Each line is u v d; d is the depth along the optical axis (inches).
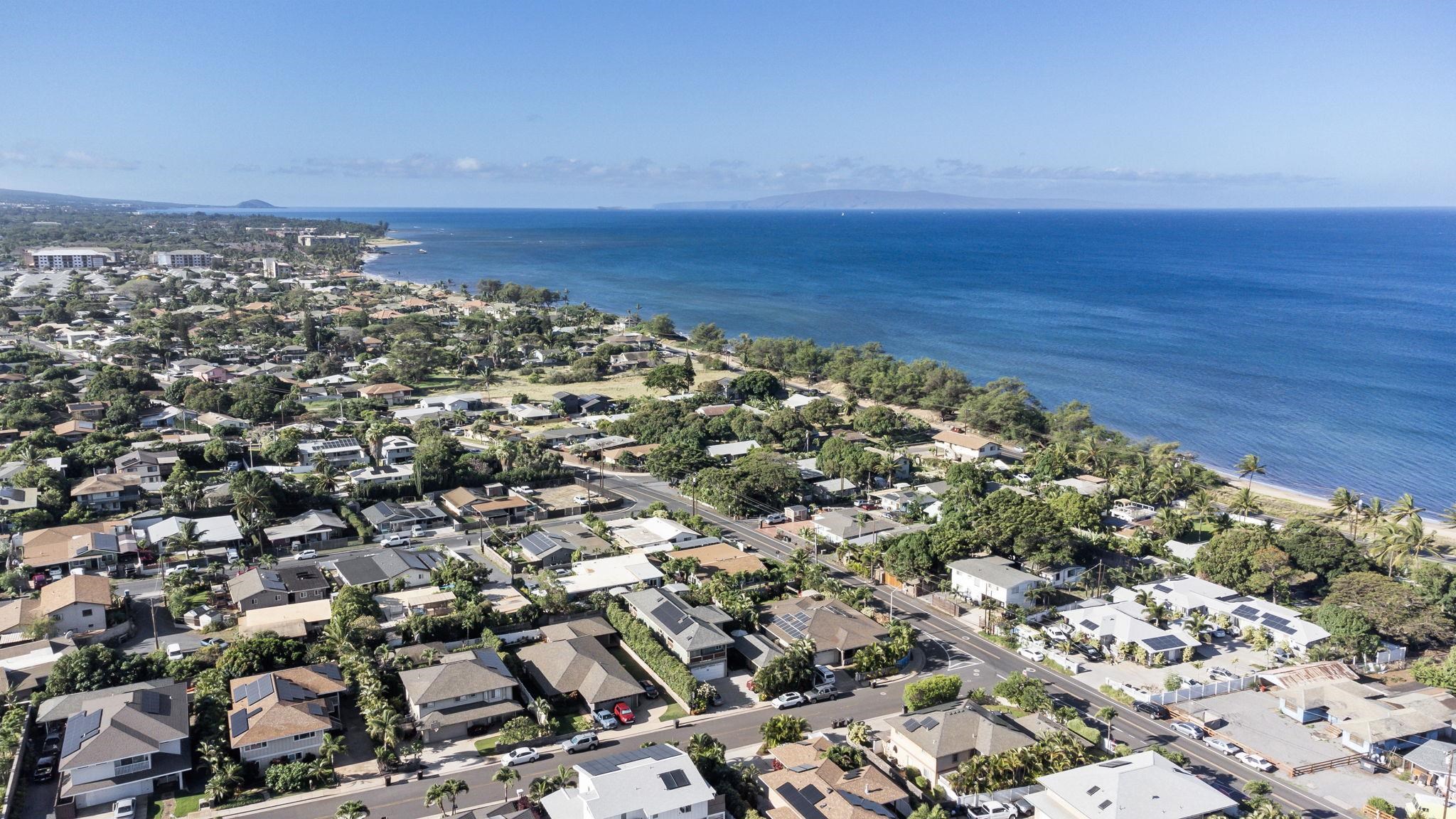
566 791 3149.6
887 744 3656.5
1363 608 4623.5
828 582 5088.6
